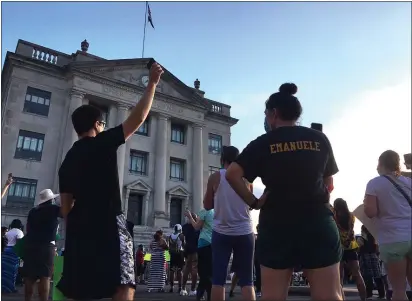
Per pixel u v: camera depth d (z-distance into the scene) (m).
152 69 2.72
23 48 26.36
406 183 3.79
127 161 28.20
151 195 28.62
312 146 2.34
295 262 2.17
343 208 6.82
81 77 27.03
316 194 2.23
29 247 5.01
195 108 32.84
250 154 2.36
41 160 24.81
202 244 6.37
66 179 2.47
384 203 3.72
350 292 9.80
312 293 2.17
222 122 35.12
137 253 16.72
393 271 3.62
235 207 3.92
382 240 3.71
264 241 2.26
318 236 2.16
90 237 2.35
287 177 2.24
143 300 7.36
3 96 27.33
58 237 6.26
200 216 6.38
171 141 31.28
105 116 28.41
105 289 2.28
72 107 26.11
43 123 25.53
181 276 10.88
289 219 2.19
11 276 8.66
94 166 2.44
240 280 3.85
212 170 33.25
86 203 2.41
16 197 23.39
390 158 3.92
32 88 25.81
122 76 29.31
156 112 30.47
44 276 4.96
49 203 5.33
